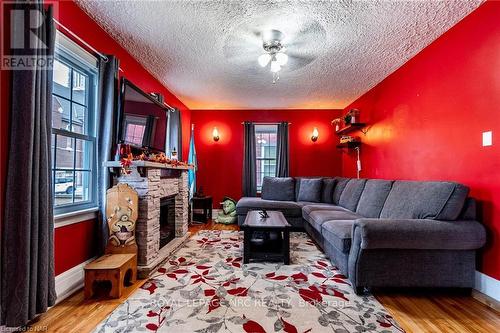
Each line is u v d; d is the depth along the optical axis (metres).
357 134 4.75
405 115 3.25
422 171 2.92
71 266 2.13
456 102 2.43
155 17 2.32
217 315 1.77
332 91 4.44
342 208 4.00
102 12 2.25
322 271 2.62
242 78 3.84
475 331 1.64
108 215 2.36
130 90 2.69
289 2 2.10
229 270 2.61
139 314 1.78
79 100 2.38
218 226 4.71
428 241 2.04
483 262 2.13
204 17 2.32
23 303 1.51
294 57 3.11
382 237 2.03
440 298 2.08
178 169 3.58
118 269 2.01
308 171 5.62
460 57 2.38
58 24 1.88
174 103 4.72
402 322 1.72
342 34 2.58
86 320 1.69
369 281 2.11
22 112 1.53
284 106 5.50
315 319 1.74
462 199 2.14
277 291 2.16
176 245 3.27
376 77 3.77
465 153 2.33
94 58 2.36
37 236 1.59
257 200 4.71
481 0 2.08
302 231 4.34
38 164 1.59
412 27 2.46
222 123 5.73
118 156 2.51
